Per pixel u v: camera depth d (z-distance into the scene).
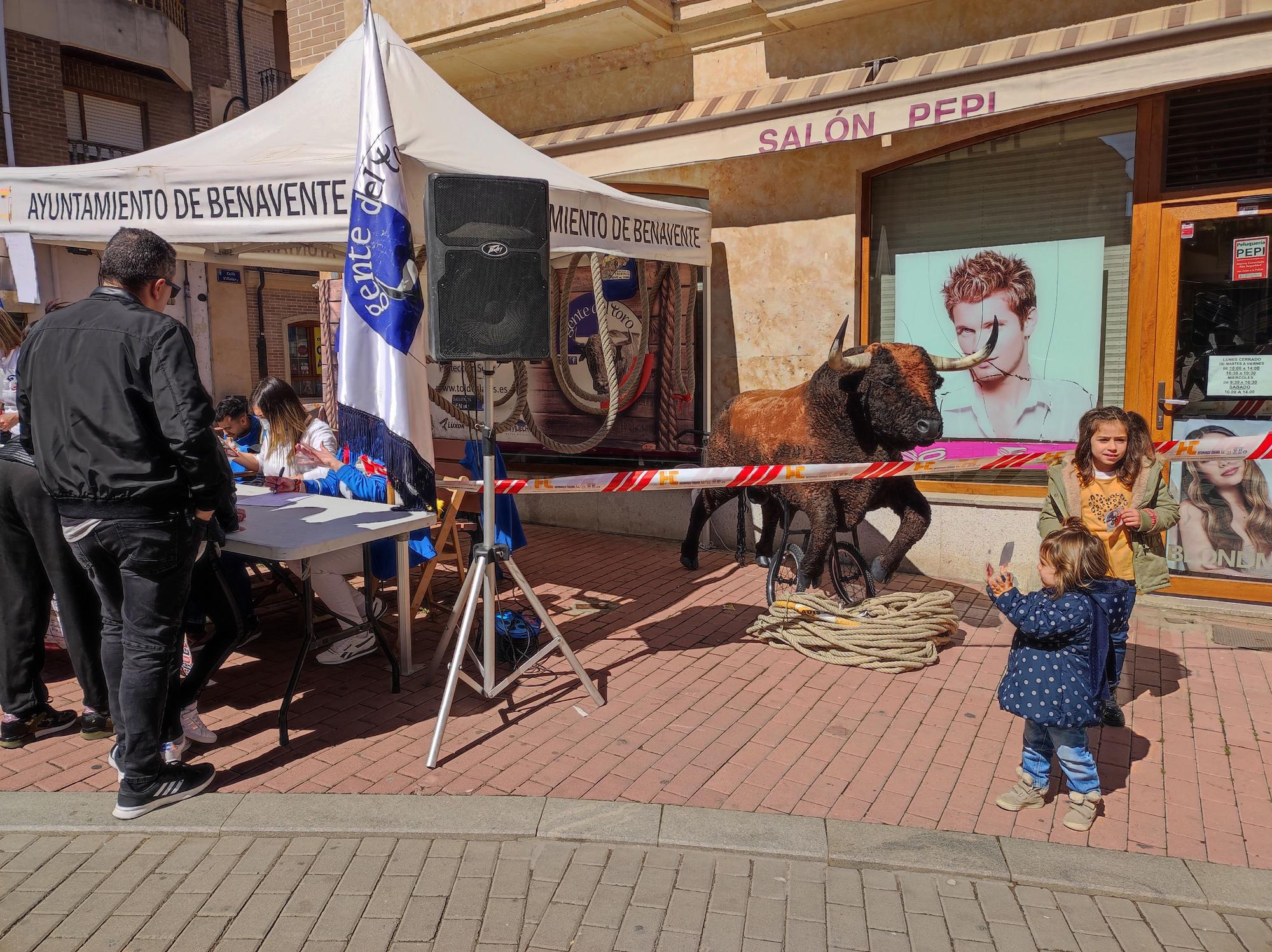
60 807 3.30
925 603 4.89
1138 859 2.97
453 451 6.73
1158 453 4.36
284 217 4.18
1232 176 5.28
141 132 20.30
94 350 3.00
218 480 3.09
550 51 7.31
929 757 3.72
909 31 6.06
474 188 3.56
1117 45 4.86
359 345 4.03
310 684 4.52
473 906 2.76
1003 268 6.05
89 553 3.13
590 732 3.96
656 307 7.17
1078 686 3.09
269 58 23.41
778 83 6.61
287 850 3.06
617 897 2.81
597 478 4.51
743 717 4.12
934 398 4.72
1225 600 5.44
